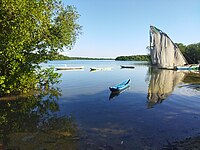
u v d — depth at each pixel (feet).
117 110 65.21
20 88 83.97
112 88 95.81
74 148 37.68
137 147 38.09
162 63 272.10
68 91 99.30
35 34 78.64
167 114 60.29
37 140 41.34
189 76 176.45
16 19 67.15
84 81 141.49
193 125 50.21
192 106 69.82
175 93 94.12
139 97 85.81
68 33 94.53
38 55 85.76
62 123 52.16
